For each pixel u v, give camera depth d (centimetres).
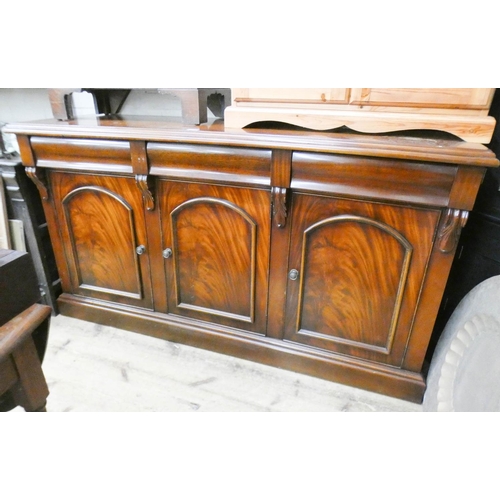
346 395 128
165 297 148
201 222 127
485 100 92
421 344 117
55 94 137
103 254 149
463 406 98
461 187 91
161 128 116
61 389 129
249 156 108
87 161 129
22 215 151
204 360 144
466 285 129
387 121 101
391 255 108
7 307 58
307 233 114
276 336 137
